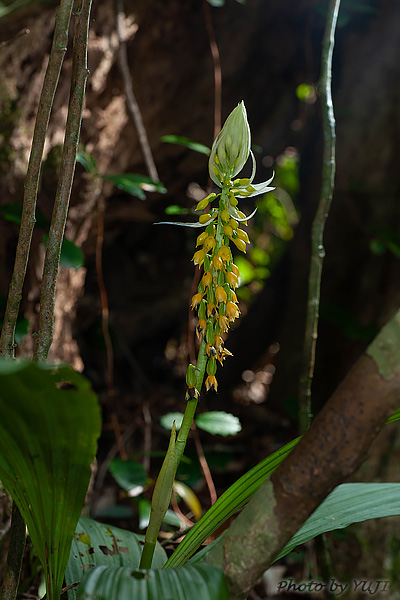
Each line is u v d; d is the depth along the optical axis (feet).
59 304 3.54
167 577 1.52
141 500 3.18
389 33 4.53
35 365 1.33
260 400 5.72
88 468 1.61
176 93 4.07
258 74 4.59
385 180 4.69
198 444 3.61
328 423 1.48
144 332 5.43
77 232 3.67
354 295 4.89
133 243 5.18
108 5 3.18
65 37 1.81
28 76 3.01
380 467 3.77
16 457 1.60
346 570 3.57
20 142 3.04
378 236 4.55
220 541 1.61
